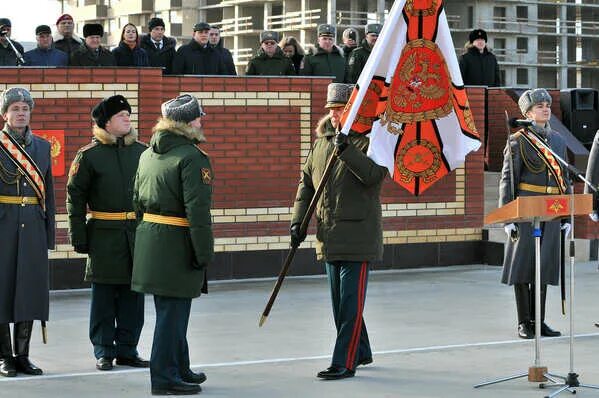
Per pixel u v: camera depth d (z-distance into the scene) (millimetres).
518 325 14781
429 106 12008
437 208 21312
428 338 14289
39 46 19750
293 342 14047
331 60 20891
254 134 19703
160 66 20484
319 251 12180
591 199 11445
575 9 109125
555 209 11383
